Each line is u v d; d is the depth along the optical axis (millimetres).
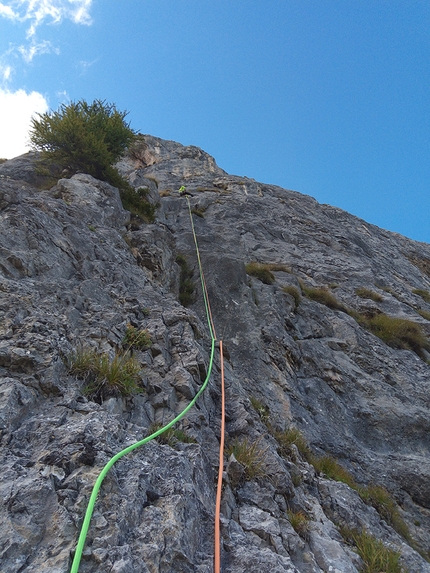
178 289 12484
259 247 19438
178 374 5941
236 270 13625
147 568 2828
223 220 21219
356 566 4922
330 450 8977
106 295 7254
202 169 31188
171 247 13727
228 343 10914
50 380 4266
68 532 2830
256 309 12586
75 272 7461
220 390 6953
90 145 14086
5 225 7035
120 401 4852
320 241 22453
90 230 9484
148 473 3709
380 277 20297
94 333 5727
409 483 9023
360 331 14336
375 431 10406
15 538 2682
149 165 32125
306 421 9445
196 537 3502
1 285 5637
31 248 6996
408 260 29391
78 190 11289
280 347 11258
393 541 6395
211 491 4453
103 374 4863
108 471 3406
